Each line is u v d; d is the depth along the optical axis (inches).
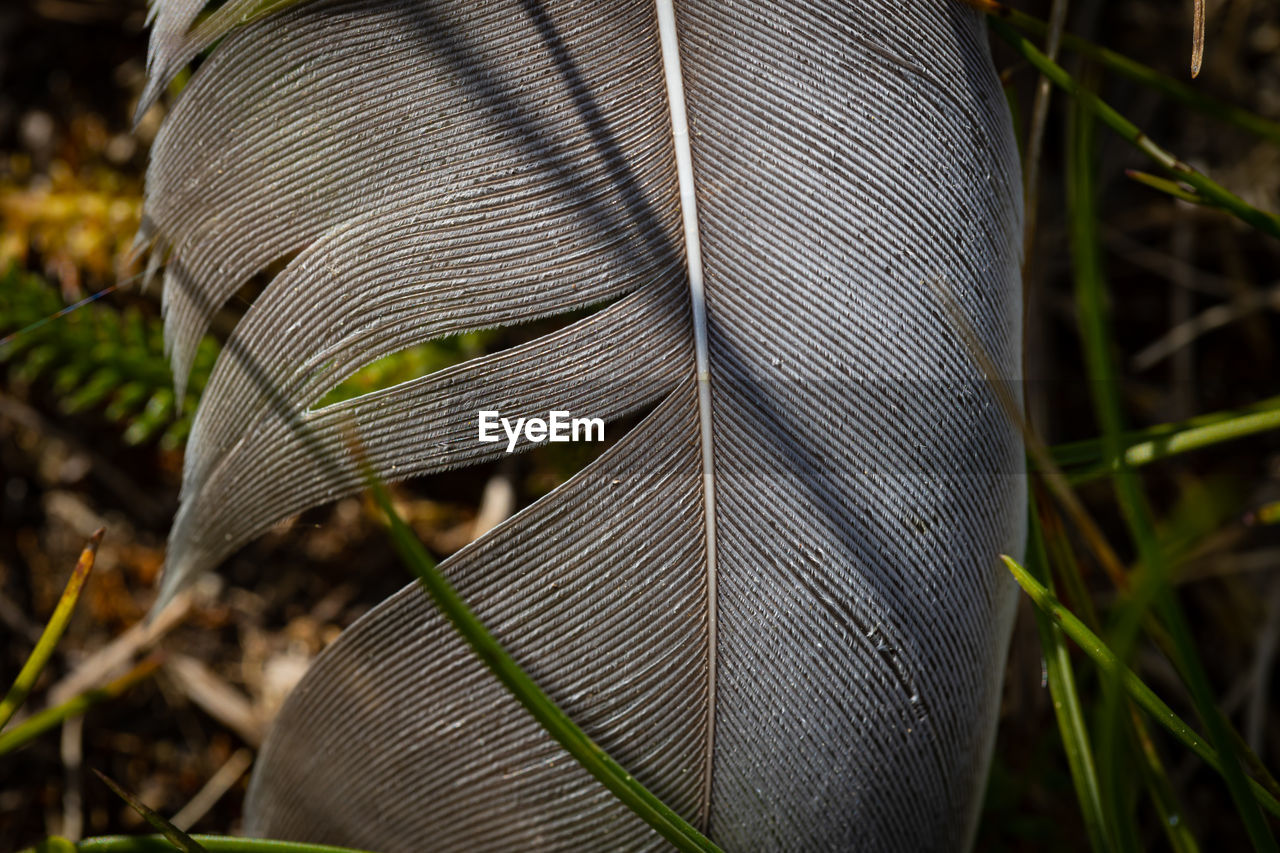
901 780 4.4
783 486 4.3
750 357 4.2
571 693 4.3
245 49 4.4
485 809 4.4
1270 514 4.7
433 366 5.2
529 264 4.3
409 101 4.3
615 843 4.4
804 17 4.3
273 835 4.7
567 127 4.3
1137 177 4.8
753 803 4.3
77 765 5.2
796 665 4.3
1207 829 5.2
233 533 4.5
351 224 4.3
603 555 4.3
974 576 4.4
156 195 4.5
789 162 4.3
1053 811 5.1
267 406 4.4
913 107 4.4
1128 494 4.4
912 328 4.3
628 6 4.3
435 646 4.4
